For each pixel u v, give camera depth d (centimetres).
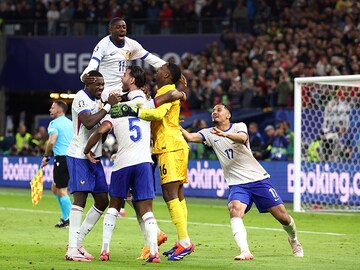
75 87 7062
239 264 2295
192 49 6775
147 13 6969
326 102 5031
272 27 6359
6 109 7531
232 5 6925
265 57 5941
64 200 3381
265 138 5188
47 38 7112
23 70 7169
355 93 4744
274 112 5353
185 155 2433
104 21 7025
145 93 2414
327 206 4553
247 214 4138
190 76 6119
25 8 7362
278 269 2191
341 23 6156
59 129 3331
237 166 2458
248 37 6512
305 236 3147
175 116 2436
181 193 2478
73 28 7094
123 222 3647
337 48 5781
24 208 4434
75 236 2380
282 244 2853
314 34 6041
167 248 2741
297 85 4309
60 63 7088
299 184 4316
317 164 4600
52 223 3591
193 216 4012
